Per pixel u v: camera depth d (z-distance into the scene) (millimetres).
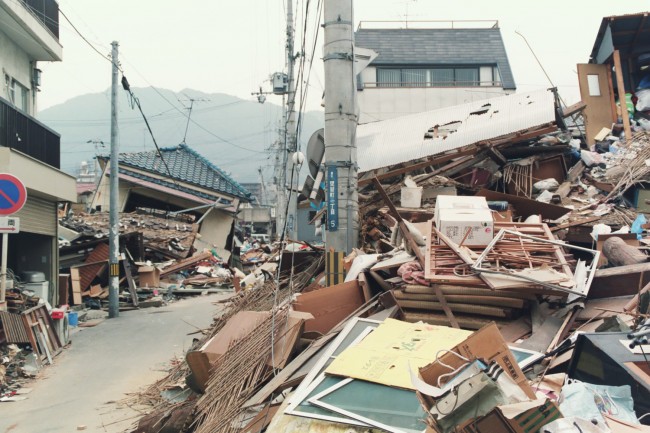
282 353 6246
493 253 7367
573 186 13219
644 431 3633
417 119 16438
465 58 32156
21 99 18578
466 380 3191
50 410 8219
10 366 10203
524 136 13680
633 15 16406
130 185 33688
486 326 4113
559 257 7293
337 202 9570
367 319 6195
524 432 3225
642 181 12273
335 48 9609
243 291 11734
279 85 30094
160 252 28625
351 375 4684
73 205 40062
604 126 16188
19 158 14500
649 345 4492
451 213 7918
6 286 12555
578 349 4742
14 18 15641
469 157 14055
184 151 38188
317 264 10711
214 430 5324
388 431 4051
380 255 8570
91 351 12453
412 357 4852
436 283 6777
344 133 9594
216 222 35156
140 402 8047
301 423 4316
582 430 3289
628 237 8906
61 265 22828
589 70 16828
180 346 12586
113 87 19594
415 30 33375
